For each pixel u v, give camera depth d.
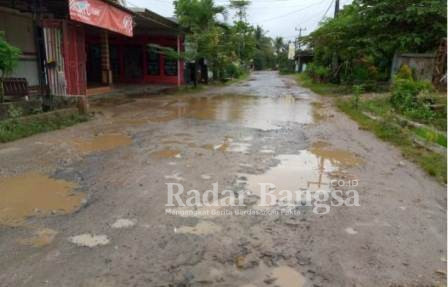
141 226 3.24
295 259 2.76
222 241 3.00
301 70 49.38
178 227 3.23
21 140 6.44
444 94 9.85
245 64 50.34
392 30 15.23
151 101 13.06
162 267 2.62
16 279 2.47
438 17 14.11
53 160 5.21
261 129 7.86
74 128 7.66
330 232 3.19
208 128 7.85
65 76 9.80
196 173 4.69
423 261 2.77
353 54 16.75
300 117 9.72
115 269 2.59
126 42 21.56
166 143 6.34
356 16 16.28
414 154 5.71
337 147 6.27
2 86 7.97
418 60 13.67
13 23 10.43
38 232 3.12
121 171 4.74
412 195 4.11
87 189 4.10
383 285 2.47
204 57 20.34
